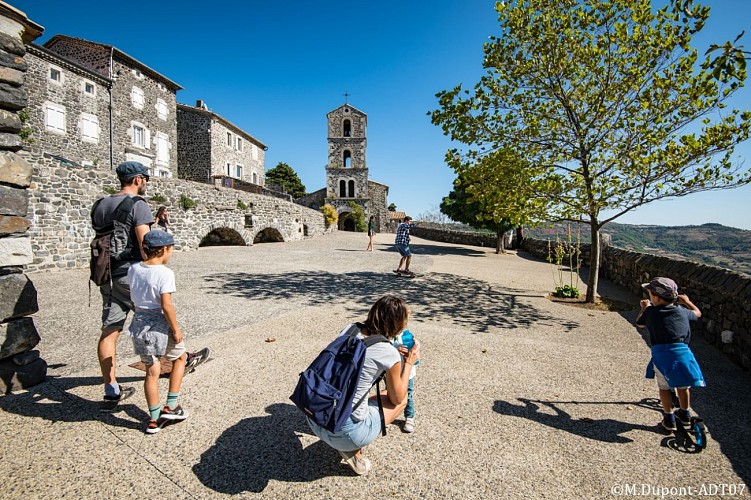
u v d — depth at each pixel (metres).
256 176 37.38
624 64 7.21
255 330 5.30
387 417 2.39
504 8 7.67
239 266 11.15
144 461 2.46
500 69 7.98
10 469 2.32
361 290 8.43
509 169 8.16
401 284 9.41
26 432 2.71
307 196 41.66
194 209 14.30
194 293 7.46
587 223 8.30
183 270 10.02
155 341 2.68
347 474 2.43
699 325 5.96
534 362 4.54
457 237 28.16
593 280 8.29
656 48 6.77
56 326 5.09
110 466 2.40
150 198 12.45
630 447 2.85
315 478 2.38
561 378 4.09
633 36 6.94
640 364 4.59
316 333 5.25
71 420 2.88
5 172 3.14
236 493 2.23
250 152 35.97
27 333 3.32
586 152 7.82
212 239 18.14
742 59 2.63
